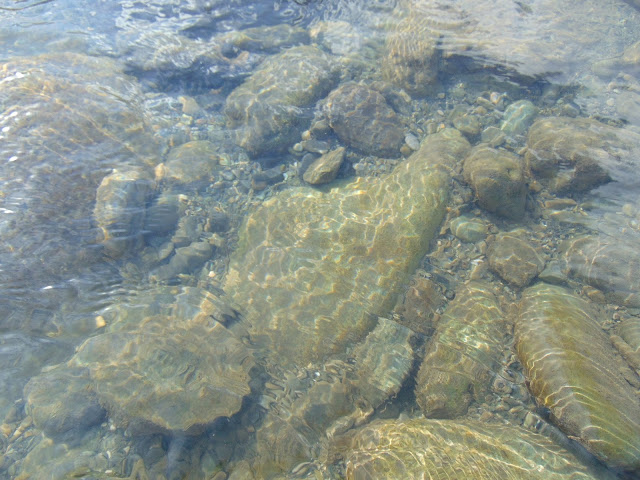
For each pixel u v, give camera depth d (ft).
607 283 3.07
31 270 3.02
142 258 3.21
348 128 3.83
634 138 3.59
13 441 2.56
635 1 4.63
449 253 3.28
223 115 4.00
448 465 2.33
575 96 4.00
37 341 2.82
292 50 4.34
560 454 2.41
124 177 3.48
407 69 4.15
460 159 3.63
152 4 4.79
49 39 4.34
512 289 3.13
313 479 2.47
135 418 2.58
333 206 3.42
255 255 3.25
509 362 2.80
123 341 2.82
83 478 2.43
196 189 3.60
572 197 3.51
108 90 3.97
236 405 2.65
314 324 2.91
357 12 4.73
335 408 2.68
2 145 3.46
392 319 2.95
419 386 2.73
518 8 4.63
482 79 4.16
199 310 3.00
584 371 2.58
